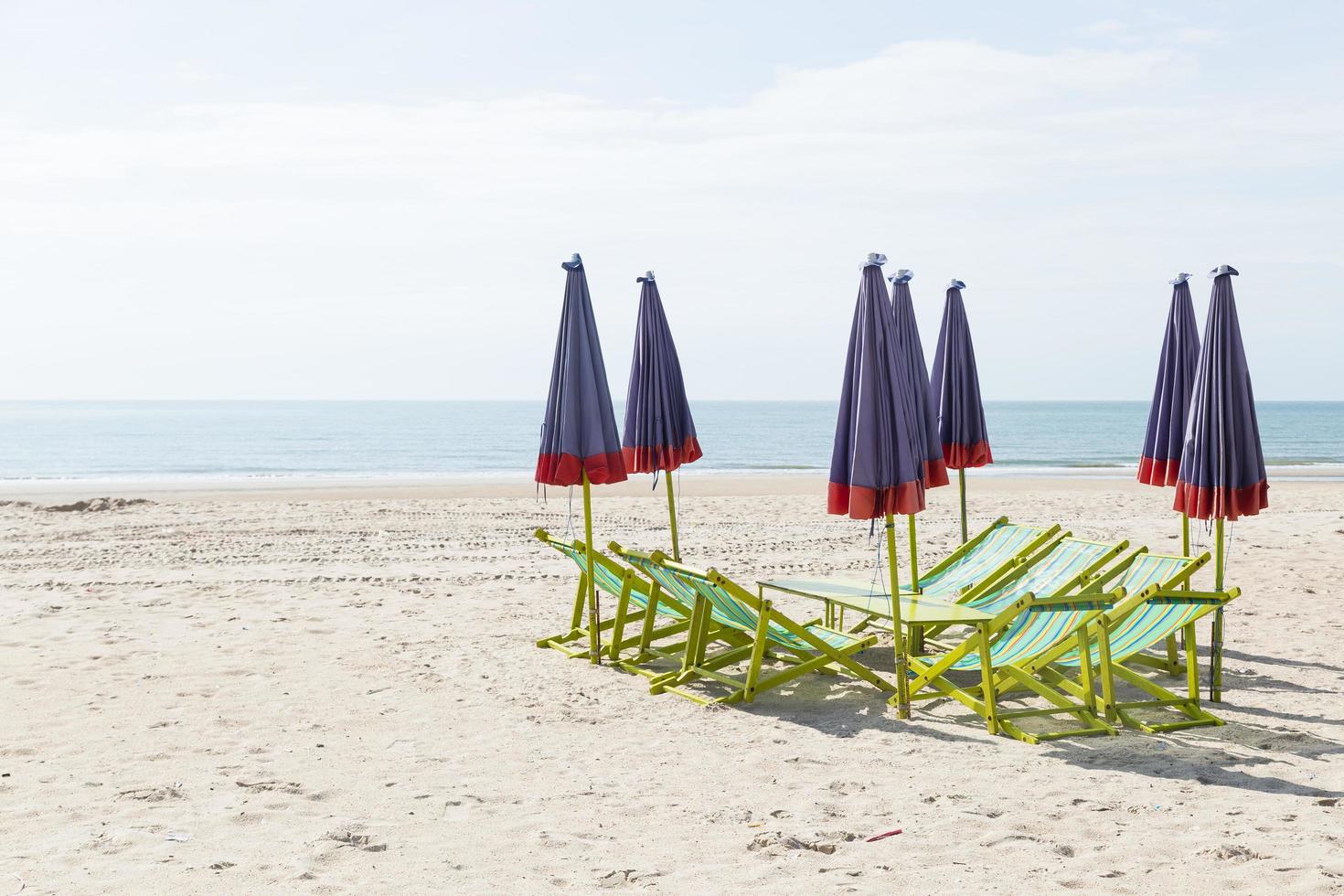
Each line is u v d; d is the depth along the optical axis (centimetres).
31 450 4834
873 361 530
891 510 538
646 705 586
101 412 13412
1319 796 427
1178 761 479
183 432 6944
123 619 810
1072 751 499
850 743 514
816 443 6081
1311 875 345
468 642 738
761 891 340
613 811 419
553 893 339
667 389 708
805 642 611
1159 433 664
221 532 1373
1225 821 399
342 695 599
